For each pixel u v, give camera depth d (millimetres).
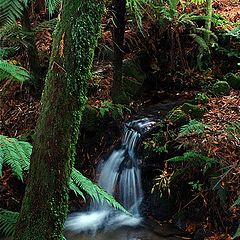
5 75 1308
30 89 4488
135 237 3375
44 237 1223
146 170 3791
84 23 1109
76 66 1133
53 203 1210
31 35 3766
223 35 5152
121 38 4035
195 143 3557
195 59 5152
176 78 5023
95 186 1445
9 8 1106
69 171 1219
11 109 4422
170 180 3545
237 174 3289
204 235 3209
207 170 3385
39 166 1193
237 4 6141
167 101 4656
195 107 4000
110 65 4816
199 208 3389
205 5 5539
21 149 1252
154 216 3627
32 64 4188
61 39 1127
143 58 5035
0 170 1126
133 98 4652
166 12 5031
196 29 5098
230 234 3141
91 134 4141
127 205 3836
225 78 4734
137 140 3926
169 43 5133
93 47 1155
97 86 4496
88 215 3764
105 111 4172
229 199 3238
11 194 3773
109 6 4117
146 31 5055
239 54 5027
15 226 1272
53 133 1163
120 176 3936
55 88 1146
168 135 3781
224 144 3490
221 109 4098
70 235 3432
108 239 3375
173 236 3332
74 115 1171
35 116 4219
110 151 4074
